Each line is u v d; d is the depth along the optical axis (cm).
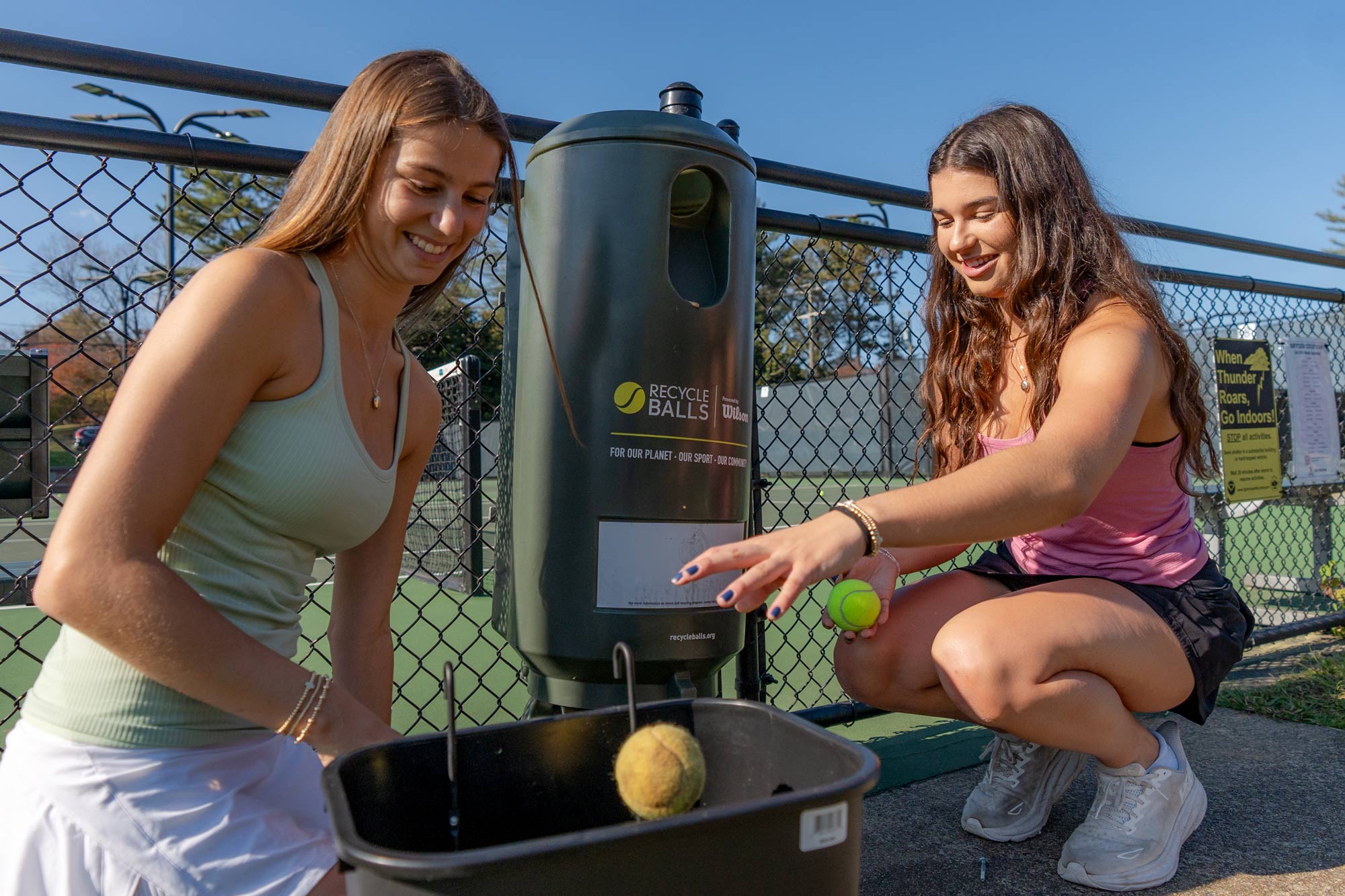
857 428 1577
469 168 123
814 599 505
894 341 281
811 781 94
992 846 182
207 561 116
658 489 151
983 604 163
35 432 237
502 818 99
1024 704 153
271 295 113
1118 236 174
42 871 107
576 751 103
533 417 156
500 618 170
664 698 156
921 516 123
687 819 72
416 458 152
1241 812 200
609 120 152
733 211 159
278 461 117
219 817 110
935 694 177
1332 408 412
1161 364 163
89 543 96
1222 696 291
